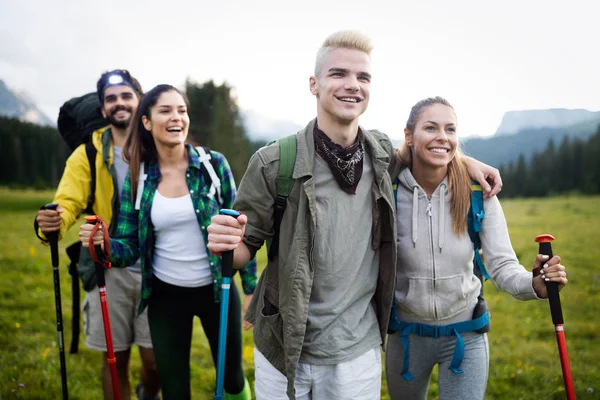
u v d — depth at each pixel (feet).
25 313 19.70
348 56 7.27
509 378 14.43
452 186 8.27
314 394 7.58
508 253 8.26
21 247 33.50
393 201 7.74
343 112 7.22
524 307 21.62
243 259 7.62
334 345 7.38
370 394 7.66
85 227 9.27
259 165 7.37
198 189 9.81
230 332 9.90
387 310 7.88
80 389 13.33
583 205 68.69
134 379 14.32
